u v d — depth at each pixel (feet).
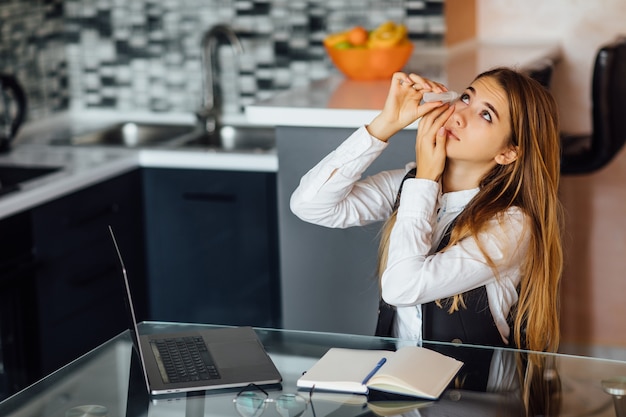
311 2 14.57
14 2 14.10
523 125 7.38
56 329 11.68
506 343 7.68
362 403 5.84
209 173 12.95
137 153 13.08
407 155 10.07
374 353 6.54
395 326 7.95
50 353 11.59
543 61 13.07
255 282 13.19
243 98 15.10
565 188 15.24
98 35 15.40
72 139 14.10
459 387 6.09
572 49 15.02
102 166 12.35
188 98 15.33
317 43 14.67
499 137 7.36
